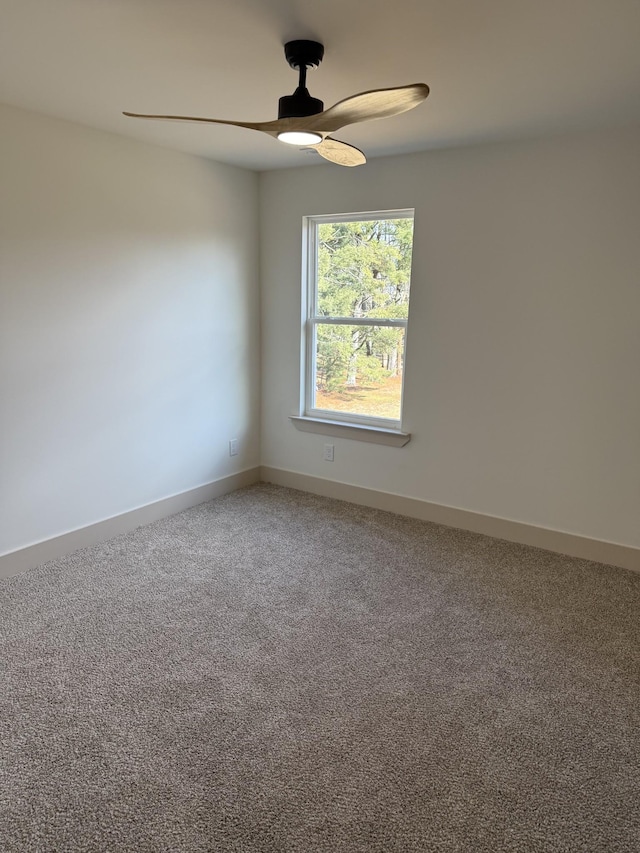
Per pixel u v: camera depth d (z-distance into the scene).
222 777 1.68
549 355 3.05
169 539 3.30
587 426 3.01
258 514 3.72
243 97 2.36
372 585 2.81
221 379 3.90
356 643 2.35
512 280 3.08
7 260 2.60
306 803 1.60
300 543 3.28
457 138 2.90
